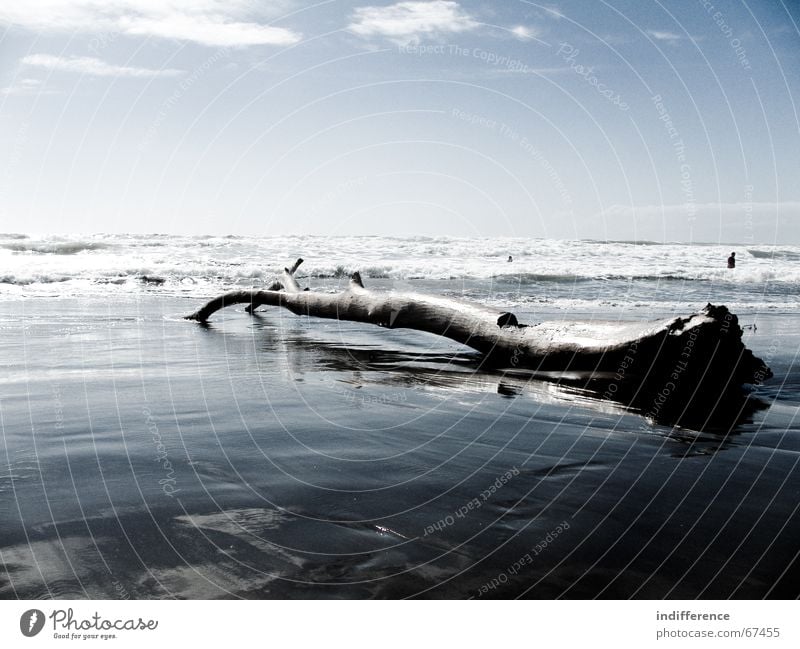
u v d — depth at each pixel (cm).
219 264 1847
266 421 420
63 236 2828
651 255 2780
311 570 228
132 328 852
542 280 1842
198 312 954
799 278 2022
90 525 256
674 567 233
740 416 450
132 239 2733
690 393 520
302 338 805
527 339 603
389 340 804
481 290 1551
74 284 1441
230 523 262
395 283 1686
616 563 235
